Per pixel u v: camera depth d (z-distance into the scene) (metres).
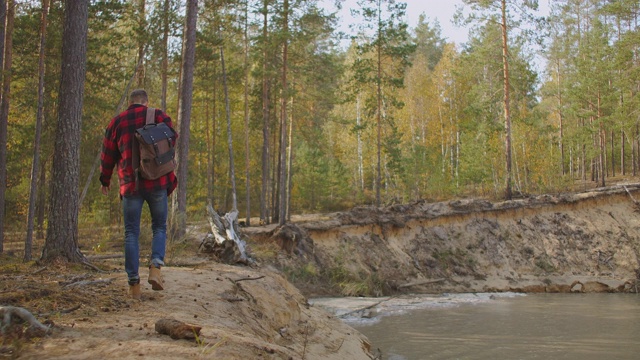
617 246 31.19
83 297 5.18
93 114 24.83
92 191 25.86
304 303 10.49
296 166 47.31
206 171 39.41
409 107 50.94
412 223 30.41
